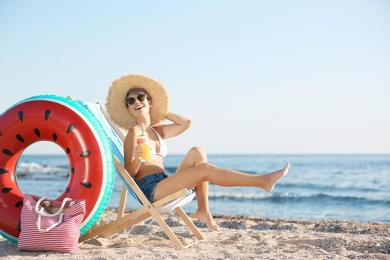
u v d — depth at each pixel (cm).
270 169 4050
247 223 698
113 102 473
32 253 377
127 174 414
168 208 406
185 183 405
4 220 403
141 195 409
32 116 412
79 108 415
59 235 376
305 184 2155
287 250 402
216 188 1909
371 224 681
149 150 409
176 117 480
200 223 696
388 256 373
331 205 1386
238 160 6706
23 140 420
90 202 394
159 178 429
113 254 369
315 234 522
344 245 426
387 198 1513
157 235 552
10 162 421
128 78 470
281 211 1250
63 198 400
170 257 360
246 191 1781
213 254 375
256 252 398
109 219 788
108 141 414
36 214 385
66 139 405
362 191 1817
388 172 3112
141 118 460
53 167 3962
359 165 4319
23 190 1984
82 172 397
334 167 3925
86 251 390
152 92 474
